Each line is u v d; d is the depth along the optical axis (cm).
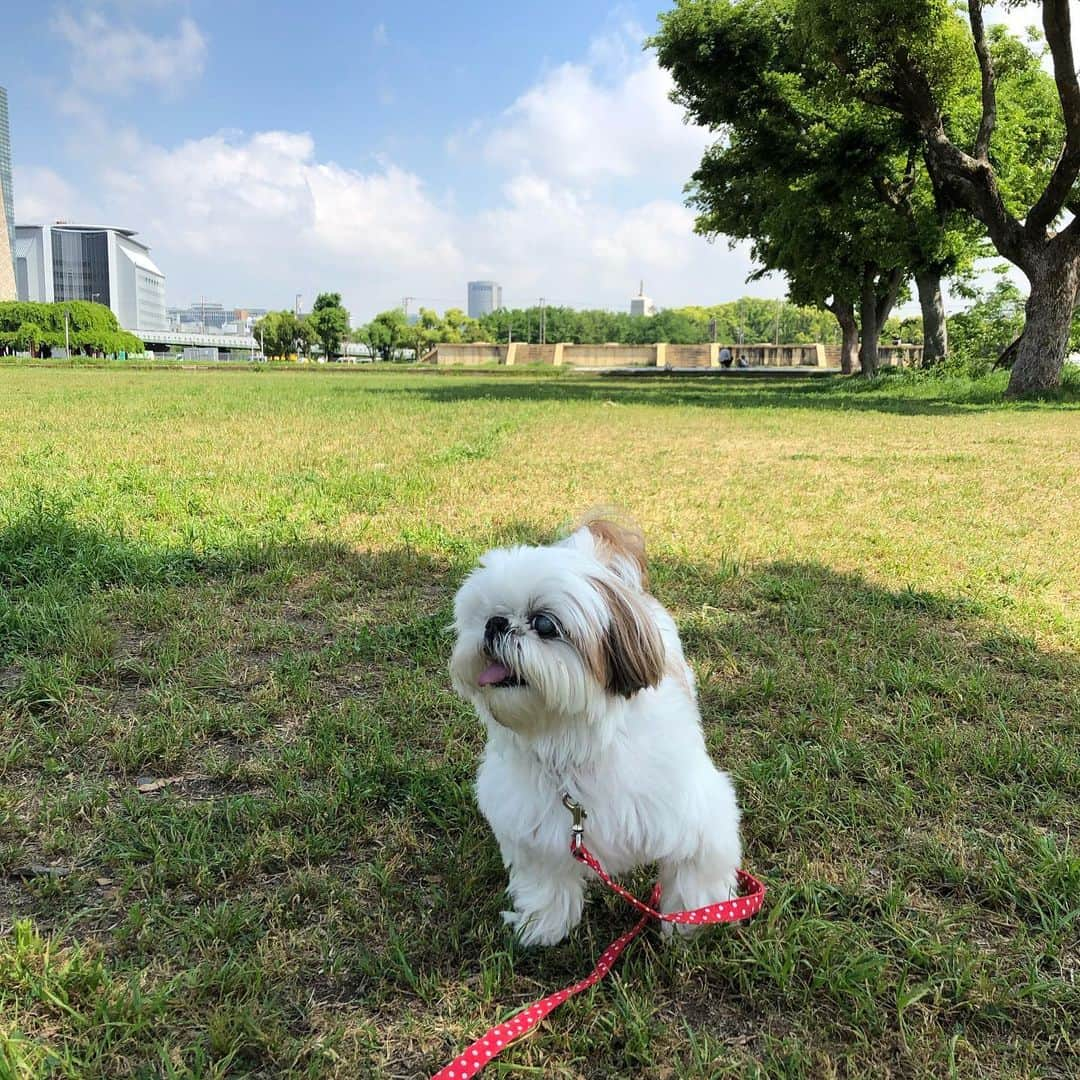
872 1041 84
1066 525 268
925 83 686
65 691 144
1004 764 126
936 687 149
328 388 1041
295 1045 82
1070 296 728
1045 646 168
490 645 83
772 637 173
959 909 100
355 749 132
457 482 329
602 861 92
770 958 91
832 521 272
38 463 352
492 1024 86
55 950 92
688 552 231
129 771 126
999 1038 84
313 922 98
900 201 952
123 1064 81
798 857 108
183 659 159
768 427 550
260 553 219
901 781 122
